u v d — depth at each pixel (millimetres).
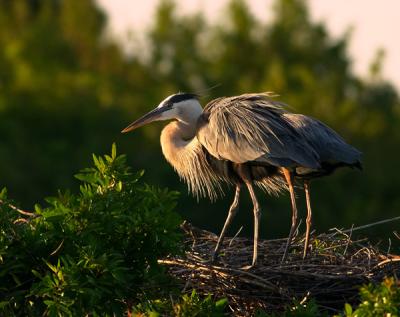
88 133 29344
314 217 26172
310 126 12234
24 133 29047
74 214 9602
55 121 29609
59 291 9297
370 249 12016
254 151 12320
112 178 9945
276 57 33125
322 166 12500
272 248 12883
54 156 28234
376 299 8758
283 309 10922
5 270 9633
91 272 9375
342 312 10820
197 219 25359
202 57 33719
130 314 9805
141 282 9938
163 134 13797
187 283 10805
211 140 12758
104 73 33844
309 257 12281
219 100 13070
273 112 12562
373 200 27953
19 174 27094
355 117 30609
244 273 10906
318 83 31438
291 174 12461
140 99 31531
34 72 32531
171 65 33438
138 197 9938
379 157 29562
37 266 9805
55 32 35188
